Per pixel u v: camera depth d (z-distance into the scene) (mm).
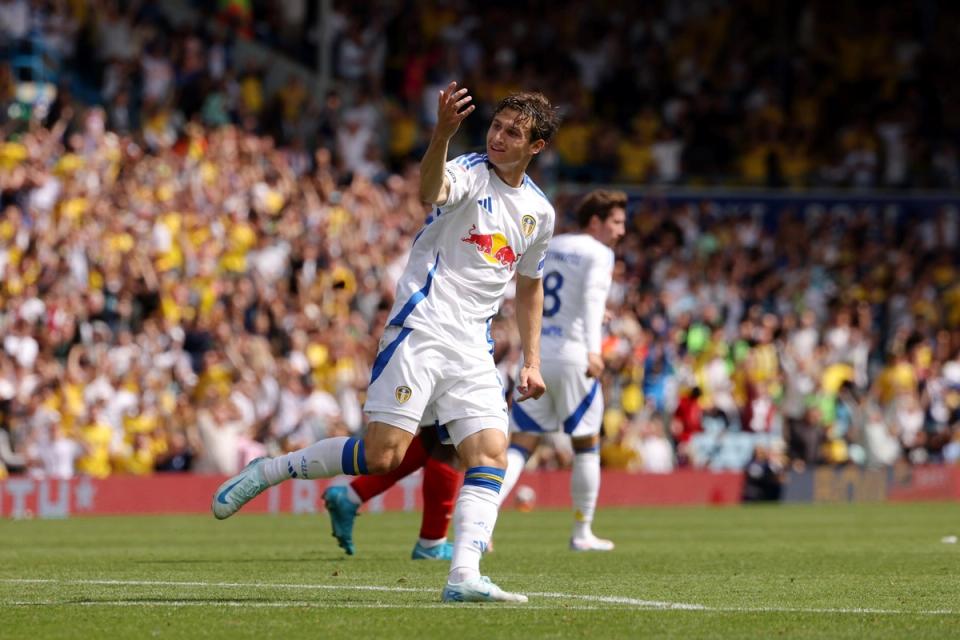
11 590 24281
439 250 21812
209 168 74000
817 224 94875
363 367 67625
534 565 30734
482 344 22000
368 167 86438
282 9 96938
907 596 24062
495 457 21859
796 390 76812
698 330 79812
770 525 50156
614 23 108625
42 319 62094
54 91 76625
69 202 67062
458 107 20078
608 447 70312
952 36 114438
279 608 21281
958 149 108375
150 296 66688
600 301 34406
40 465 58281
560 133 98375
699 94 104938
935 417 81500
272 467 22844
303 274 70500
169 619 19984
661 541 40750
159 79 81438
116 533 43469
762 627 19516
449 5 103688
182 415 61594
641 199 92875
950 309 92875
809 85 109750
